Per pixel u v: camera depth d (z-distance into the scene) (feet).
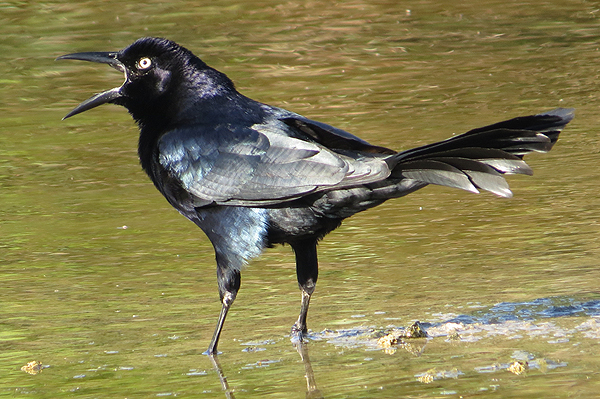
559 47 87.10
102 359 30.19
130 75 35.78
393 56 86.38
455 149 29.50
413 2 110.73
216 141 33.58
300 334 32.04
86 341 32.14
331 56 87.04
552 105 67.46
